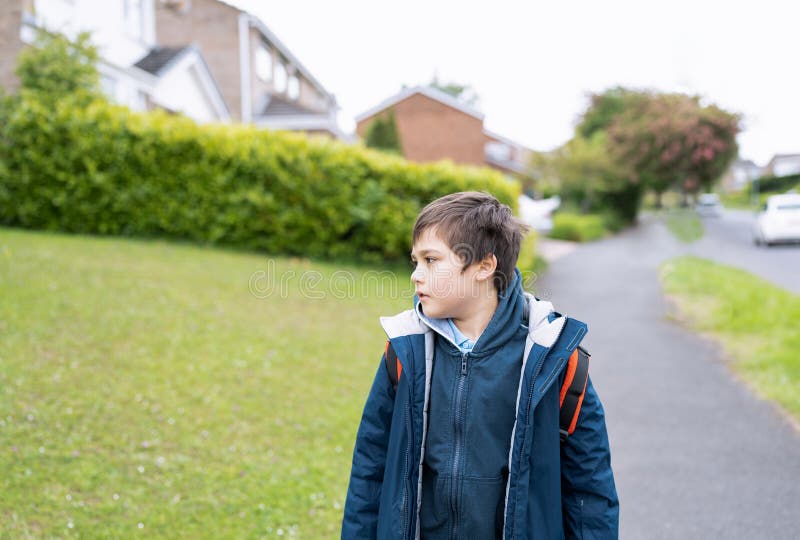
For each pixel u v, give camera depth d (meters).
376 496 1.74
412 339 1.68
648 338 7.14
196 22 21.38
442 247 1.60
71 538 2.67
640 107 14.66
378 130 18.95
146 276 7.02
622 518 3.24
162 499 3.08
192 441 3.68
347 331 6.34
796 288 10.52
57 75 10.45
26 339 4.65
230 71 21.38
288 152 10.18
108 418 3.77
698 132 12.70
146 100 15.90
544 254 16.38
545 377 1.55
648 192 29.41
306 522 3.04
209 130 10.15
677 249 17.30
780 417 4.54
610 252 17.45
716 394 5.12
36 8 12.45
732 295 8.61
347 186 10.20
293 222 10.23
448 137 24.16
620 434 4.36
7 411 3.59
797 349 5.97
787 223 17.25
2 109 10.01
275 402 4.40
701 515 3.25
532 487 1.57
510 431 1.60
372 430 1.76
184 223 10.20
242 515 3.02
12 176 9.83
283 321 6.32
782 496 3.40
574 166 28.06
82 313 5.40
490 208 1.65
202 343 5.25
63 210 9.98
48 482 3.05
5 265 6.47
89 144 9.81
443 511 1.61
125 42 16.06
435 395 1.64
